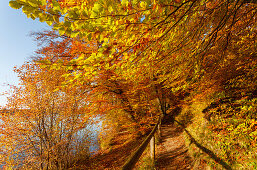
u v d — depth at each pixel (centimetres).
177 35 219
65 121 754
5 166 616
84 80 189
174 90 562
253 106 408
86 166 815
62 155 757
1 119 626
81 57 148
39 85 708
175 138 730
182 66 356
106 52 151
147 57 244
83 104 788
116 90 814
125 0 123
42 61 133
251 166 301
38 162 683
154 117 872
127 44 168
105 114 933
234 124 421
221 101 555
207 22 221
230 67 464
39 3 104
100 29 132
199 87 580
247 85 460
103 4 119
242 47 384
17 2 100
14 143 641
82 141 918
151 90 849
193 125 655
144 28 154
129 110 870
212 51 319
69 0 154
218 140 418
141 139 919
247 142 340
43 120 706
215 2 221
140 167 463
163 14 152
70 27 123
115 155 868
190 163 447
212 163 383
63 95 736
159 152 583
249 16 274
